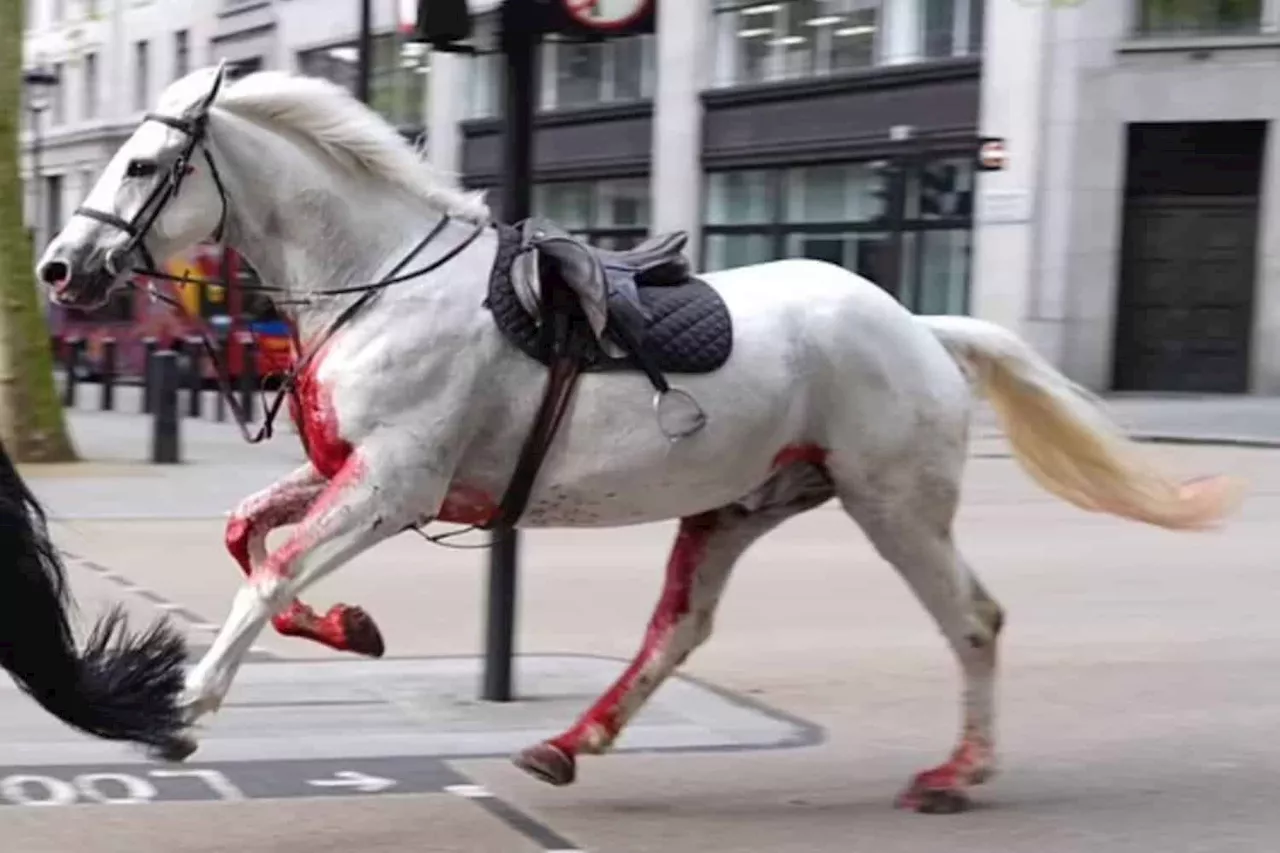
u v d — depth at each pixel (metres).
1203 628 9.98
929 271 27.53
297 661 8.46
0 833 5.59
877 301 6.20
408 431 5.50
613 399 5.76
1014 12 25.84
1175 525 6.55
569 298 5.70
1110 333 26.22
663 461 5.83
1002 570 11.96
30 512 4.90
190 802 6.01
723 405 5.87
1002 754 7.13
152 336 32.94
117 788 6.16
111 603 9.81
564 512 5.92
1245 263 26.12
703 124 31.83
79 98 53.06
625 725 6.24
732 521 6.42
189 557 11.83
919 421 6.14
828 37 29.53
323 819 5.85
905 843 5.79
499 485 5.81
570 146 34.94
